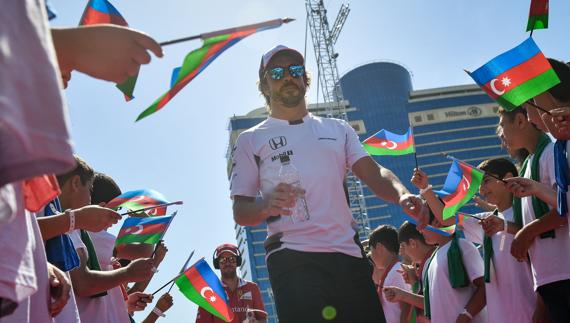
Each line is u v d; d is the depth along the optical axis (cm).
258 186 434
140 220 502
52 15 170
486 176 521
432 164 14350
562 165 372
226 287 830
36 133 124
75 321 297
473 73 357
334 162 426
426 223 382
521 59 350
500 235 497
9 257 153
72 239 399
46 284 217
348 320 391
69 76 210
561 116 339
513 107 349
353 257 409
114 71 176
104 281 407
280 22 200
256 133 437
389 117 14925
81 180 433
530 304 473
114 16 327
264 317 795
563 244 405
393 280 692
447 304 542
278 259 405
